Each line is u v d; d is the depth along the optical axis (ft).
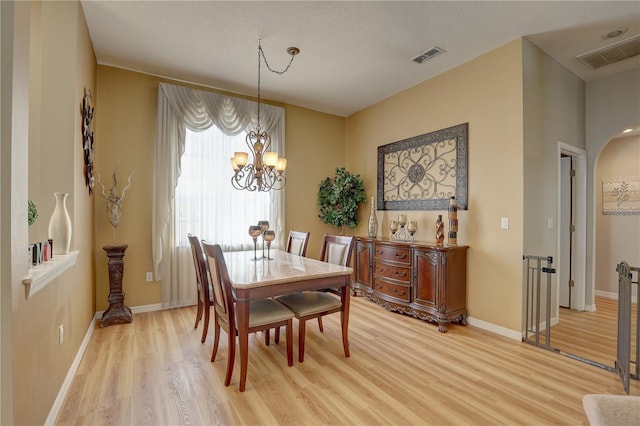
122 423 5.76
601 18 8.75
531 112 10.07
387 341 9.58
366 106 16.14
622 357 7.32
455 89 11.75
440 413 6.13
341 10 8.46
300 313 8.17
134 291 11.98
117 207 11.10
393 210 14.56
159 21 8.97
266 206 14.65
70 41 7.69
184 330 10.28
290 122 15.83
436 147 12.47
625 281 7.32
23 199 4.30
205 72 12.25
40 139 7.39
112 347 8.93
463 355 8.64
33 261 5.32
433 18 8.80
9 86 3.93
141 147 12.16
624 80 11.88
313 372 7.68
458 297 10.87
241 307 6.90
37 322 4.95
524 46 9.84
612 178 15.21
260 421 5.87
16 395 4.06
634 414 3.25
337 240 10.15
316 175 16.66
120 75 11.81
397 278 12.10
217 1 8.12
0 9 3.93
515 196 9.87
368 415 6.06
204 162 13.20
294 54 10.83
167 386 6.98
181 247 12.74
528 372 7.73
